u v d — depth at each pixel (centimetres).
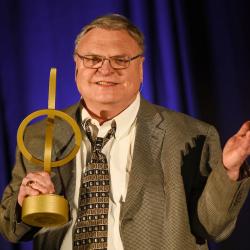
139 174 501
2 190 813
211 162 515
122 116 534
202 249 503
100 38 525
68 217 486
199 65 845
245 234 816
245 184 462
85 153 528
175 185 495
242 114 839
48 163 481
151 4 848
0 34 842
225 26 855
